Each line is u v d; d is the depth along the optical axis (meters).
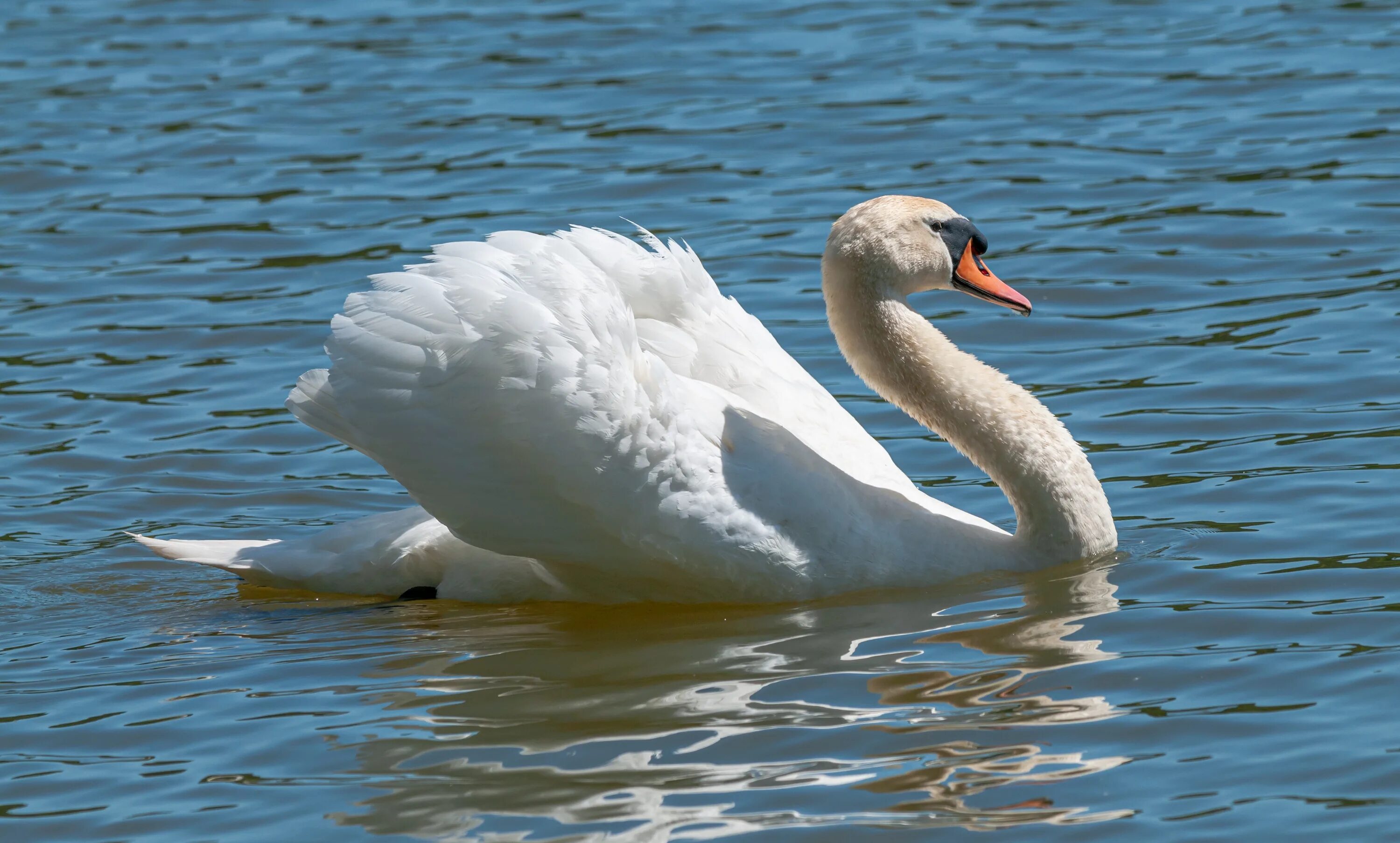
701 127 26.27
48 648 12.30
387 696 11.05
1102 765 9.61
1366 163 23.06
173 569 14.13
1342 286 19.31
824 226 22.14
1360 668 10.70
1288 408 16.20
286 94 28.86
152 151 26.14
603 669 11.41
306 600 13.38
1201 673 10.78
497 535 12.45
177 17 34.31
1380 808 8.98
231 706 11.00
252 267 21.66
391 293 12.32
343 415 12.38
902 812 9.14
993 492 15.27
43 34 33.25
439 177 24.64
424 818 9.29
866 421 17.14
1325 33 29.16
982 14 31.95
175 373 18.66
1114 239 21.28
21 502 15.54
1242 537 13.33
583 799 9.40
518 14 33.59
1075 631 11.62
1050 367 18.02
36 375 18.62
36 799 9.76
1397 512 13.52
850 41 30.61
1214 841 8.78
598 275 12.47
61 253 22.34
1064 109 26.31
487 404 12.08
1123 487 14.85
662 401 12.18
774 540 12.41
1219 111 25.69
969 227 13.63
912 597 12.58
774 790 9.42
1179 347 18.09
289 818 9.38
